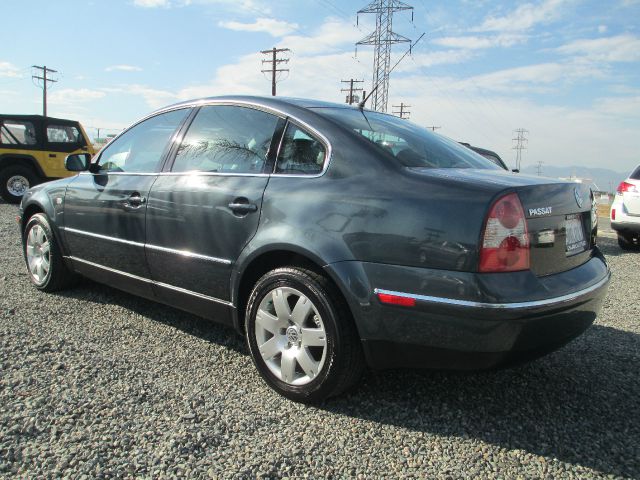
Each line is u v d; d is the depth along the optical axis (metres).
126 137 4.07
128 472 2.10
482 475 2.21
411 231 2.40
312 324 2.71
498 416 2.70
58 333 3.54
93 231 3.97
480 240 2.27
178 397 2.74
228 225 3.02
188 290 3.33
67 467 2.11
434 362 2.46
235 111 3.34
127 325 3.79
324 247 2.60
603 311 4.73
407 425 2.58
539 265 2.43
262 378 2.96
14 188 12.33
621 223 8.75
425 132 3.44
